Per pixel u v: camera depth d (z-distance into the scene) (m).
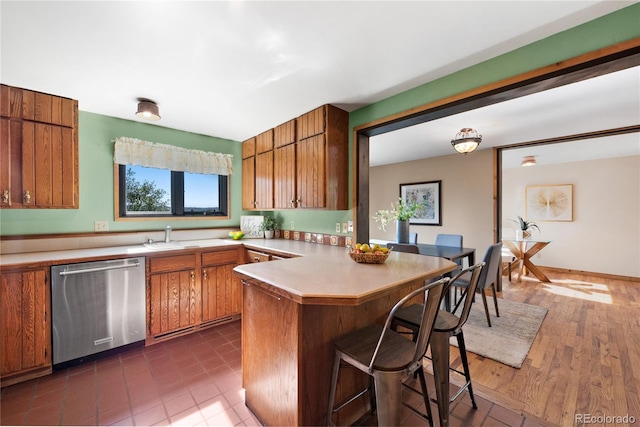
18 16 1.34
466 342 2.55
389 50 1.67
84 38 1.53
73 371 2.06
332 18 1.39
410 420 1.62
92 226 2.68
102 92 2.21
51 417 1.61
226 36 1.53
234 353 2.34
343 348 1.34
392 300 1.86
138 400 1.76
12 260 1.98
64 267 2.07
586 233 5.25
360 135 2.67
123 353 2.33
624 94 2.24
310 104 2.49
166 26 1.44
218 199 3.65
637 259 4.80
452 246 3.72
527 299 3.84
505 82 1.71
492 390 1.87
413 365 1.20
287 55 1.71
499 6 1.32
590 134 3.34
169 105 2.49
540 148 4.32
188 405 1.72
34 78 1.96
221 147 3.57
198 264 2.77
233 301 3.02
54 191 2.18
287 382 1.39
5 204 1.99
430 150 4.43
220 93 2.25
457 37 1.55
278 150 3.06
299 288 1.30
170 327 2.59
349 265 1.81
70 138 2.27
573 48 1.48
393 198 5.61
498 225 4.29
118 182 2.83
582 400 1.77
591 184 5.20
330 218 2.96
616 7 1.34
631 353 2.34
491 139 3.71
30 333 1.94
